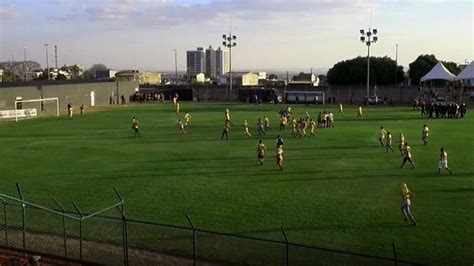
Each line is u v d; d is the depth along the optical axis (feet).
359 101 348.59
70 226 79.00
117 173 116.26
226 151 144.77
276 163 126.41
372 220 80.48
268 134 181.47
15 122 225.56
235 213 84.89
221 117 243.81
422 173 113.09
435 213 83.51
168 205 89.92
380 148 147.95
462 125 202.49
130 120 231.71
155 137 175.32
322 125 201.67
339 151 143.23
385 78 401.70
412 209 85.76
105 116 251.60
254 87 392.88
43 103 265.54
